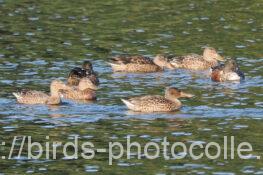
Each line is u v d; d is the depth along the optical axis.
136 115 34.69
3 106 35.97
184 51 45.91
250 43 46.97
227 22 51.81
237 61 43.50
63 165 29.31
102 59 44.25
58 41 47.47
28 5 57.00
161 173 28.44
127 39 48.25
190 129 32.69
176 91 35.69
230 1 57.50
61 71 41.59
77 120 34.00
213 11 54.72
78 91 37.19
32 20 52.69
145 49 46.19
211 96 37.44
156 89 38.94
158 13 54.38
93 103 36.50
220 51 45.53
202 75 42.28
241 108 35.38
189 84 40.03
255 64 42.94
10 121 33.88
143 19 52.81
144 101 35.28
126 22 52.09
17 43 46.91
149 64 43.16
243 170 28.66
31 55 44.44
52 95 36.53
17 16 53.72
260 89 38.53
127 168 28.97
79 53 45.19
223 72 40.25
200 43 47.28
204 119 33.97
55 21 52.44
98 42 47.44
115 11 55.03
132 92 38.31
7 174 28.48
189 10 55.09
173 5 56.62
